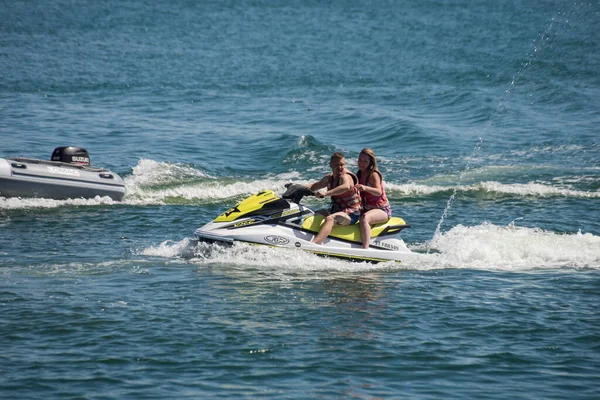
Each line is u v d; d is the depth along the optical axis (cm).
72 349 2847
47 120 9956
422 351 2892
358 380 2622
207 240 4209
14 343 2897
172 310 3306
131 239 4734
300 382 2595
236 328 3098
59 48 18488
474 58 17988
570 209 5859
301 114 11112
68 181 5822
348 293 3628
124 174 6988
